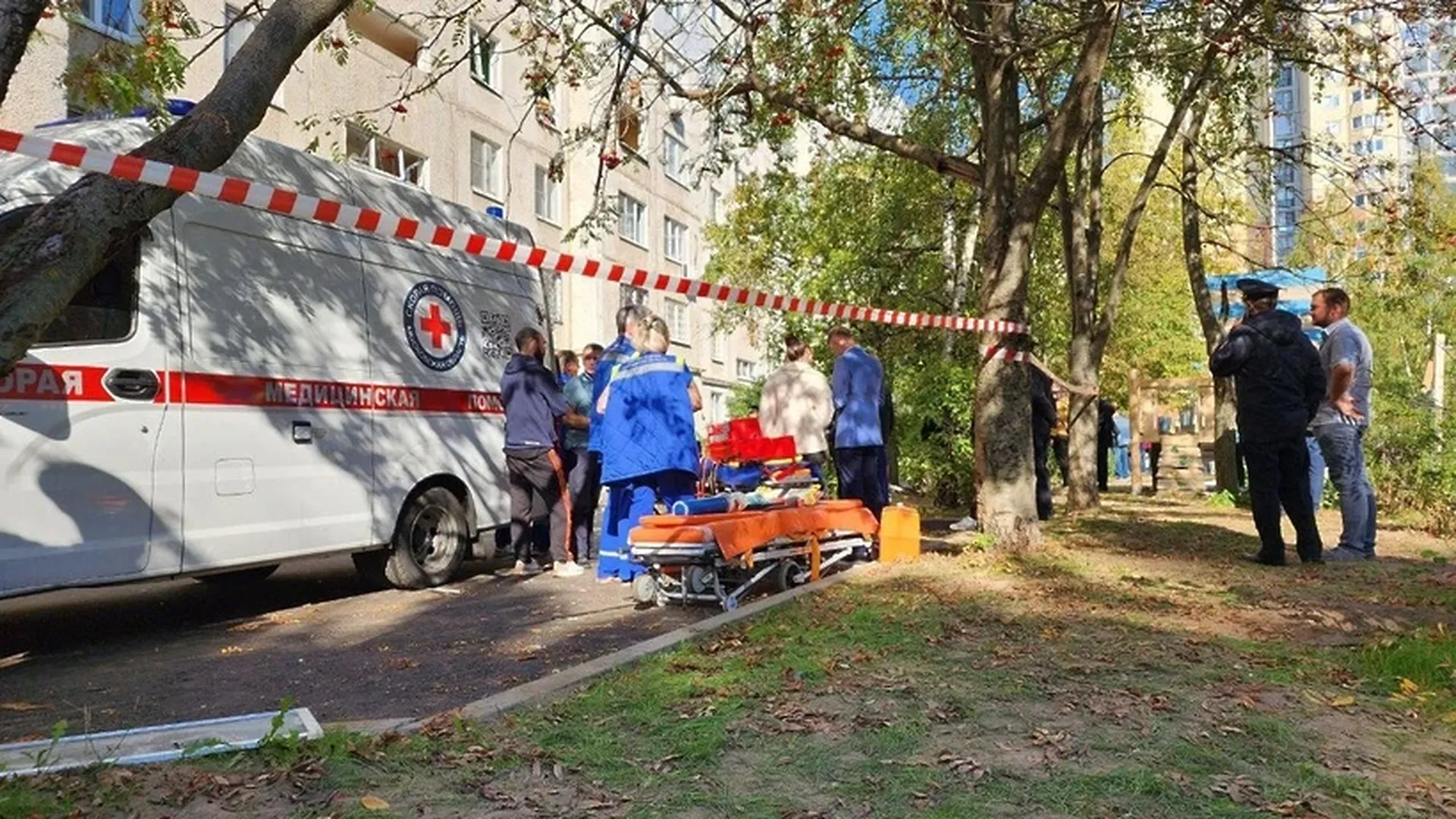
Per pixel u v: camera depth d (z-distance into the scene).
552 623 6.93
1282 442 8.26
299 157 7.73
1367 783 3.53
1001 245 8.98
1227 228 20.77
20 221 6.08
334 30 9.88
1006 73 9.01
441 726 4.09
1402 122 11.21
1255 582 7.36
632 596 7.91
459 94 23.23
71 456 6.13
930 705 4.34
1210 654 5.20
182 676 5.68
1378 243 15.01
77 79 6.40
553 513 9.35
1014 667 4.95
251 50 4.39
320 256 7.82
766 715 4.25
